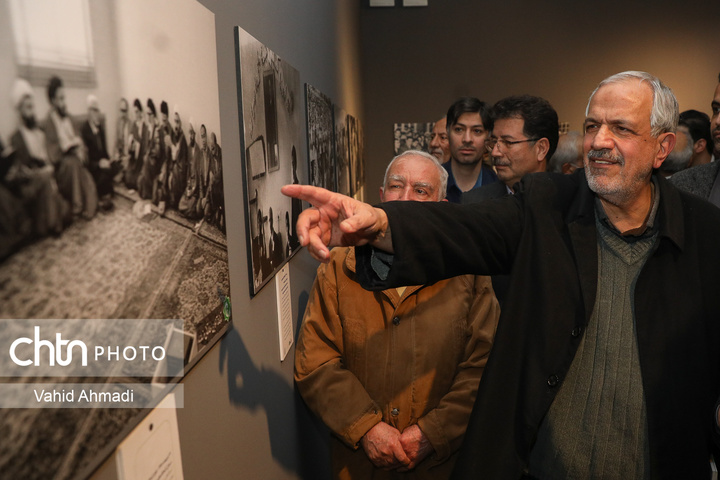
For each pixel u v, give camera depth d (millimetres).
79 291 583
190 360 900
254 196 1383
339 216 1046
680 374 1190
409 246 1165
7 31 477
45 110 528
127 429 687
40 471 521
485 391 1267
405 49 7297
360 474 1818
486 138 3193
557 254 1272
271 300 1621
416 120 7379
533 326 1259
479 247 1265
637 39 7180
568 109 7301
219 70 1131
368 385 1740
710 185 1979
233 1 1256
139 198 723
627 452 1233
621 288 1250
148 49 756
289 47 2035
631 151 1173
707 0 7078
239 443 1233
